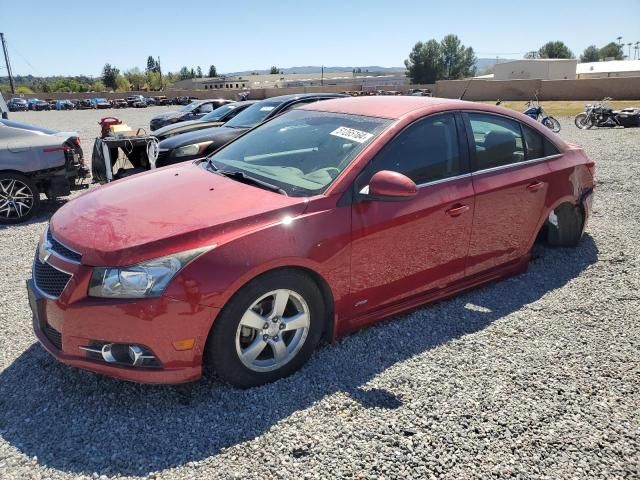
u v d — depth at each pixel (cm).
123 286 262
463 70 9106
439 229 362
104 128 810
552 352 337
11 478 232
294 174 341
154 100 6200
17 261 534
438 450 249
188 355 271
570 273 466
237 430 263
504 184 400
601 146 1335
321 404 283
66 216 320
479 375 311
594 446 253
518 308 399
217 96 6750
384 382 303
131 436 259
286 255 286
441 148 371
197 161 421
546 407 282
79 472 236
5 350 345
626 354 335
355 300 331
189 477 233
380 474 235
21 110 5591
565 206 486
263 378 299
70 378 310
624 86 3747
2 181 695
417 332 361
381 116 368
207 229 277
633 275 460
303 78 13788
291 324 303
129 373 269
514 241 424
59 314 273
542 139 450
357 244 319
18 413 279
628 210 672
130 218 295
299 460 243
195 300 264
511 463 242
